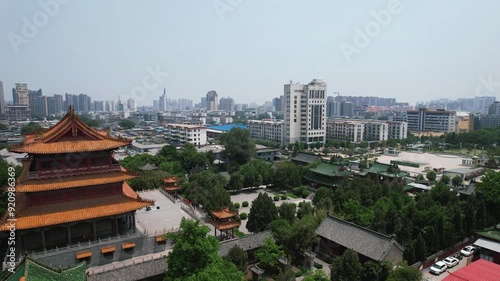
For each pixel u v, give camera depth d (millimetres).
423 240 55906
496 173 77438
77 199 51312
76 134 51844
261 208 66125
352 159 164875
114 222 55156
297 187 106062
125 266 46375
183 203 79125
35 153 47844
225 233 66750
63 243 52406
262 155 162250
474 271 46062
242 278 44031
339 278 47750
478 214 68125
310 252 56562
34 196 48406
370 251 52938
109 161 54188
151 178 92812
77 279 38812
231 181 103438
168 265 44188
